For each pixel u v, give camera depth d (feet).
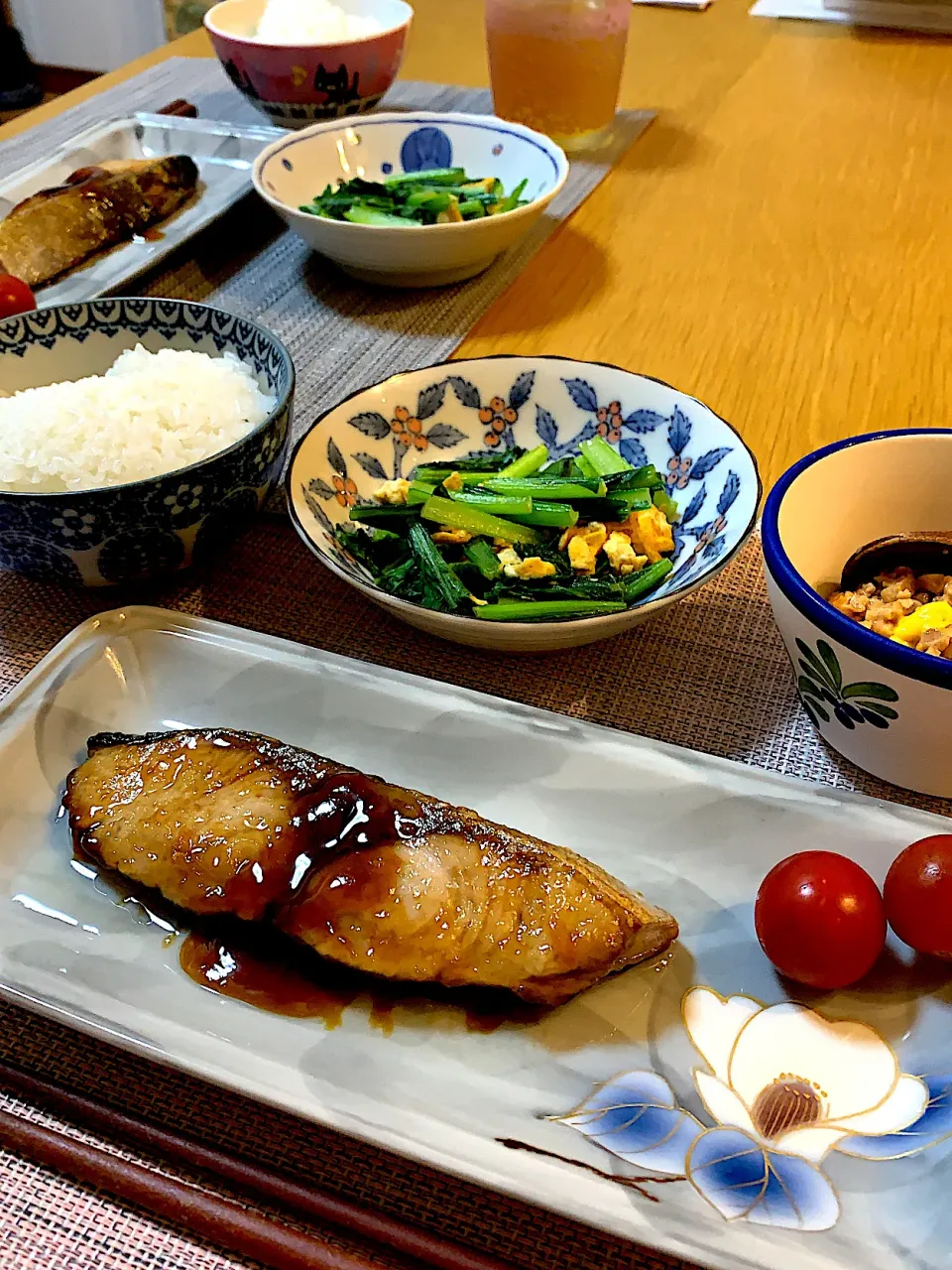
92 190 1.65
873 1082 0.71
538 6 1.86
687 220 1.81
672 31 2.64
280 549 1.16
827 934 0.71
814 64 2.44
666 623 1.05
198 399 1.10
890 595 0.91
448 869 0.76
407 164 1.81
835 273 1.65
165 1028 0.71
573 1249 0.65
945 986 0.74
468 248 1.51
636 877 0.82
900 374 1.40
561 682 1.00
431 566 1.02
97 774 0.84
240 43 1.87
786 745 0.93
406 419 1.19
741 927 0.79
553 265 1.69
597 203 1.87
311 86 1.93
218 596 1.10
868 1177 0.65
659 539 1.06
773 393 1.37
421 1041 0.72
